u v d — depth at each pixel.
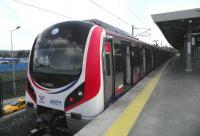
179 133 4.05
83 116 4.78
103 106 5.21
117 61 6.75
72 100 4.88
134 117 4.89
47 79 5.27
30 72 5.73
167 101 6.48
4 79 37.59
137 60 9.95
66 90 4.95
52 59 5.40
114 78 6.33
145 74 12.51
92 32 5.25
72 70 4.98
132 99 6.68
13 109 12.93
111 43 6.21
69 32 5.44
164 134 4.00
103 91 5.20
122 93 7.38
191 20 14.71
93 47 5.07
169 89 8.46
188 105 6.04
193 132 4.10
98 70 5.00
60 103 5.03
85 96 4.77
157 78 11.65
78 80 4.84
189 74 13.64
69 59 5.13
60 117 5.16
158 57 20.86
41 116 5.34
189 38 16.38
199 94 7.51
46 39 5.74
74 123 4.89
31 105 5.65
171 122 4.64
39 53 5.70
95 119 4.71
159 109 5.61
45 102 5.30
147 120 4.75
